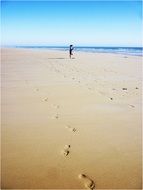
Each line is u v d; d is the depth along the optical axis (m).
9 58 20.05
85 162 3.03
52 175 2.73
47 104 5.72
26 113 5.01
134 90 7.65
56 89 7.43
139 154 3.29
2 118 4.67
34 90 7.23
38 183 2.58
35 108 5.38
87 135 3.90
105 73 11.91
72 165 2.96
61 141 3.64
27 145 3.49
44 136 3.82
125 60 21.97
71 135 3.89
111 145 3.55
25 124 4.35
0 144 3.51
